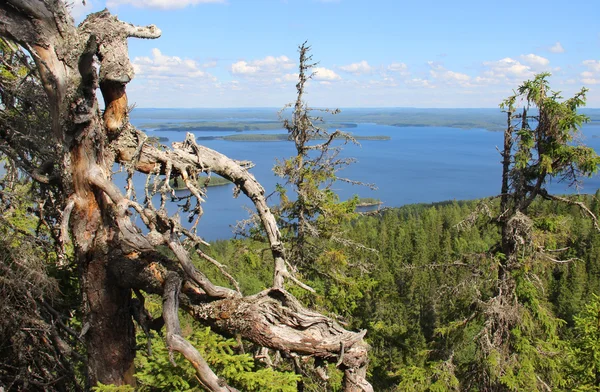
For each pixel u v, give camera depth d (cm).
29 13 476
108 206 547
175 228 512
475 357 1355
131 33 543
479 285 1364
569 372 1109
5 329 580
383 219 5588
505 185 1351
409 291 3008
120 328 566
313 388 873
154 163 593
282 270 703
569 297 3469
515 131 1282
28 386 620
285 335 522
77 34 504
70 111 497
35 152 664
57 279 658
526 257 1282
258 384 524
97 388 501
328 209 1245
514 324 1304
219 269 588
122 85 554
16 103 657
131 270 528
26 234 649
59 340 627
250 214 1185
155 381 495
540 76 1231
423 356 1490
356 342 532
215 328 555
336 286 1273
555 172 1274
